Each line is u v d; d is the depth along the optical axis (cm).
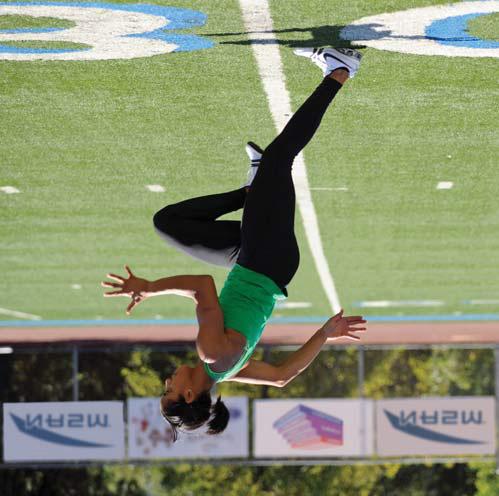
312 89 2211
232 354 1427
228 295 1479
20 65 2103
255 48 2019
